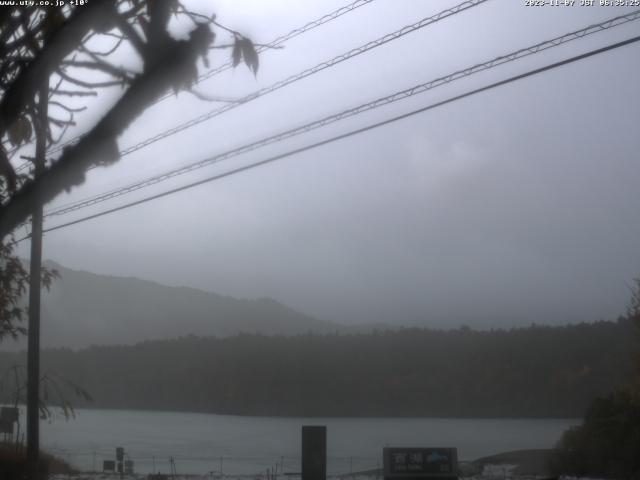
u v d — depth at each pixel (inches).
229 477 806.5
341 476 865.5
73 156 174.9
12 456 548.7
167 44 178.9
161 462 1174.3
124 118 178.1
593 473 933.8
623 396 1009.5
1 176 210.5
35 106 224.7
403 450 598.5
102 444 1563.7
